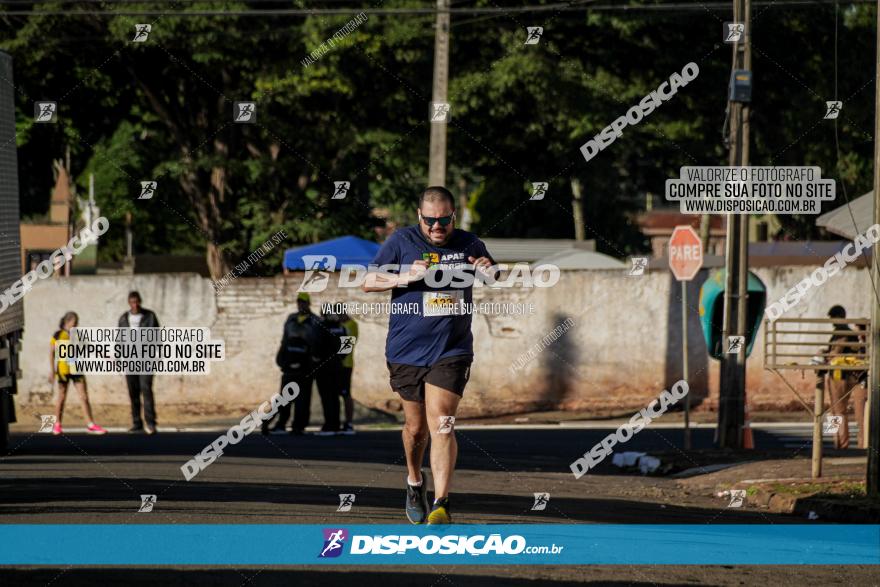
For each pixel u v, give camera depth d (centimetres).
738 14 2983
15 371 2847
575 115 5512
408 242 1548
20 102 5981
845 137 5888
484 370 4634
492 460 2994
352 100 5719
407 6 5347
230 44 5309
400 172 6156
